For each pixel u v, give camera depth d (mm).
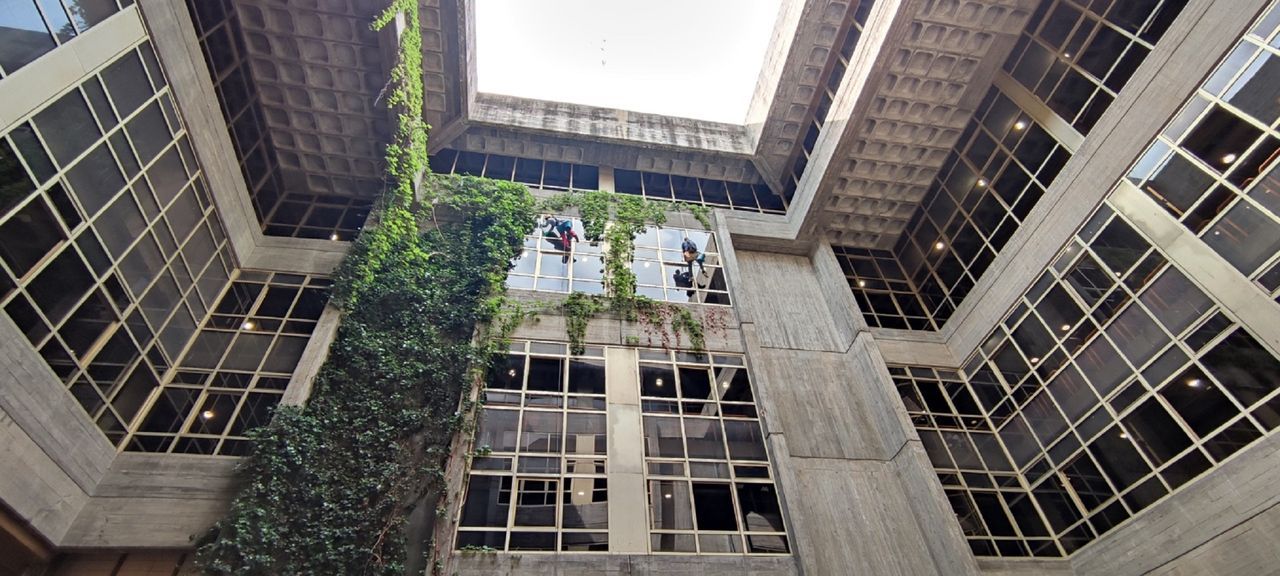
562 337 16438
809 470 15688
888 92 19188
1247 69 12242
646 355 16688
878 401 17359
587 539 12641
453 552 11906
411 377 14516
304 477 12180
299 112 18250
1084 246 15664
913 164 21312
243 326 15539
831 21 20312
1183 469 12531
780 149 23859
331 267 17312
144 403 12891
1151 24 14820
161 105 13258
